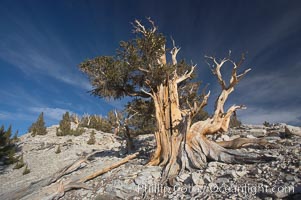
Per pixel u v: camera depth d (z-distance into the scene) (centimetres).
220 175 874
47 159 2417
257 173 792
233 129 2005
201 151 1120
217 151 1075
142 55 1381
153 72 1352
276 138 1352
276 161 866
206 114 2144
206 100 1227
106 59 1386
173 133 1234
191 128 1208
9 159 2427
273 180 703
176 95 1402
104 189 1012
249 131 1689
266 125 2148
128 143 1866
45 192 1064
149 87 1482
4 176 2012
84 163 1612
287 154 939
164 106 1352
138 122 2133
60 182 1116
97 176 1209
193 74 1658
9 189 1517
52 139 3491
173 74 1488
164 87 1420
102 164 1467
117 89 1483
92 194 994
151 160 1260
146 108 1675
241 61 1193
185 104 1769
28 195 1095
